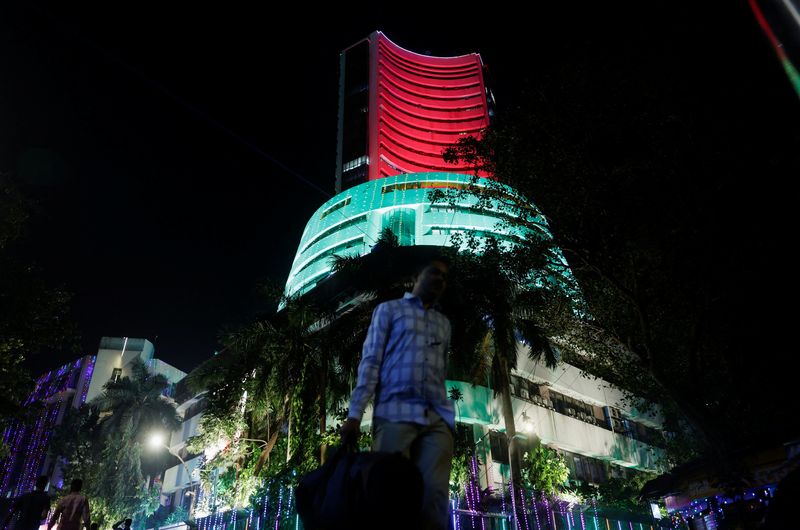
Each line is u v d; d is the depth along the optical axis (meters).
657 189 12.83
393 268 21.84
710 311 13.38
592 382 37.03
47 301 17.30
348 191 54.41
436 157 82.19
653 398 21.72
